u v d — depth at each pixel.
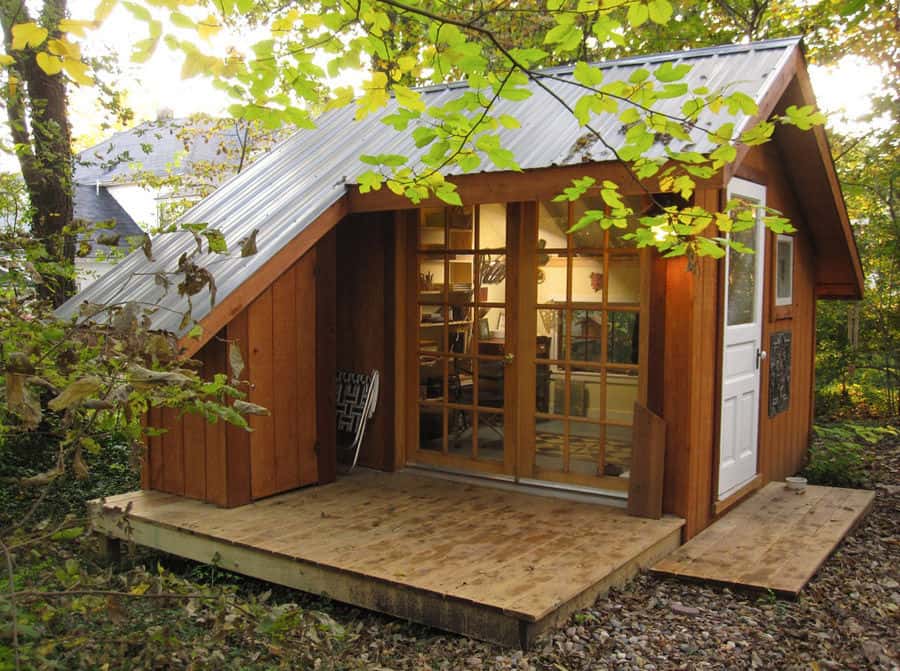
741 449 6.04
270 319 5.43
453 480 6.02
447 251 6.09
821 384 11.23
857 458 7.57
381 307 6.33
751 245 6.05
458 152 3.09
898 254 10.05
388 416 6.31
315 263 5.75
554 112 5.57
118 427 3.08
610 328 5.39
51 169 6.91
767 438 6.59
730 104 2.93
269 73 2.68
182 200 12.43
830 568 4.84
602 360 5.41
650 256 5.16
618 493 5.43
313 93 2.83
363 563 4.17
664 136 4.56
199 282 3.15
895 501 6.65
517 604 3.61
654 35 12.30
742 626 3.88
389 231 6.25
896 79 10.88
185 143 12.39
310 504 5.34
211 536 4.65
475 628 3.66
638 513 5.08
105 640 3.03
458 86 6.98
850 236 7.52
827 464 7.32
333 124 7.46
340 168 6.17
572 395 5.58
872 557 5.11
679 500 5.09
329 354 5.89
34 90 7.01
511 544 4.52
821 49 11.62
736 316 5.84
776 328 6.77
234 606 2.88
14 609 2.27
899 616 4.09
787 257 7.04
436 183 3.34
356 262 6.45
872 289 11.04
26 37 2.18
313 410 5.80
